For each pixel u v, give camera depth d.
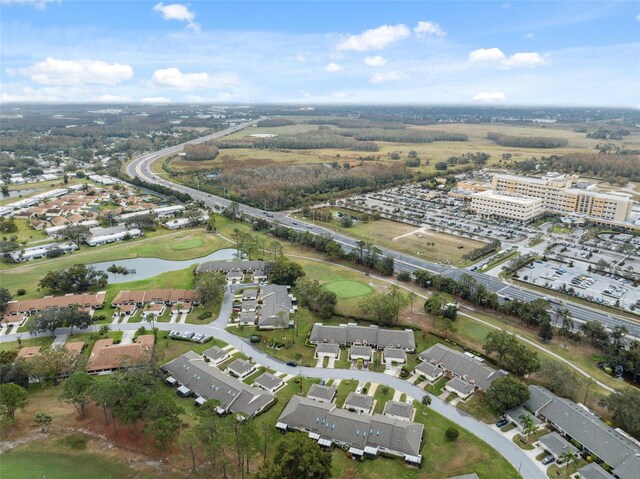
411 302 189.75
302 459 98.06
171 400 115.62
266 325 173.50
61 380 141.25
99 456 110.44
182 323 178.38
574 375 135.62
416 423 120.31
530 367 140.00
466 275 198.25
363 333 164.88
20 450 111.50
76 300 190.12
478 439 117.81
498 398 125.25
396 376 145.88
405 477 106.06
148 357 144.50
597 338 159.12
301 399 128.75
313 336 164.25
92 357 150.00
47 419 116.69
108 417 124.50
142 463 108.69
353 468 108.81
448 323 165.88
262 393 131.38
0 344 162.88
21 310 183.88
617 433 117.69
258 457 111.38
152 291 196.88
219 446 101.94
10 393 117.75
